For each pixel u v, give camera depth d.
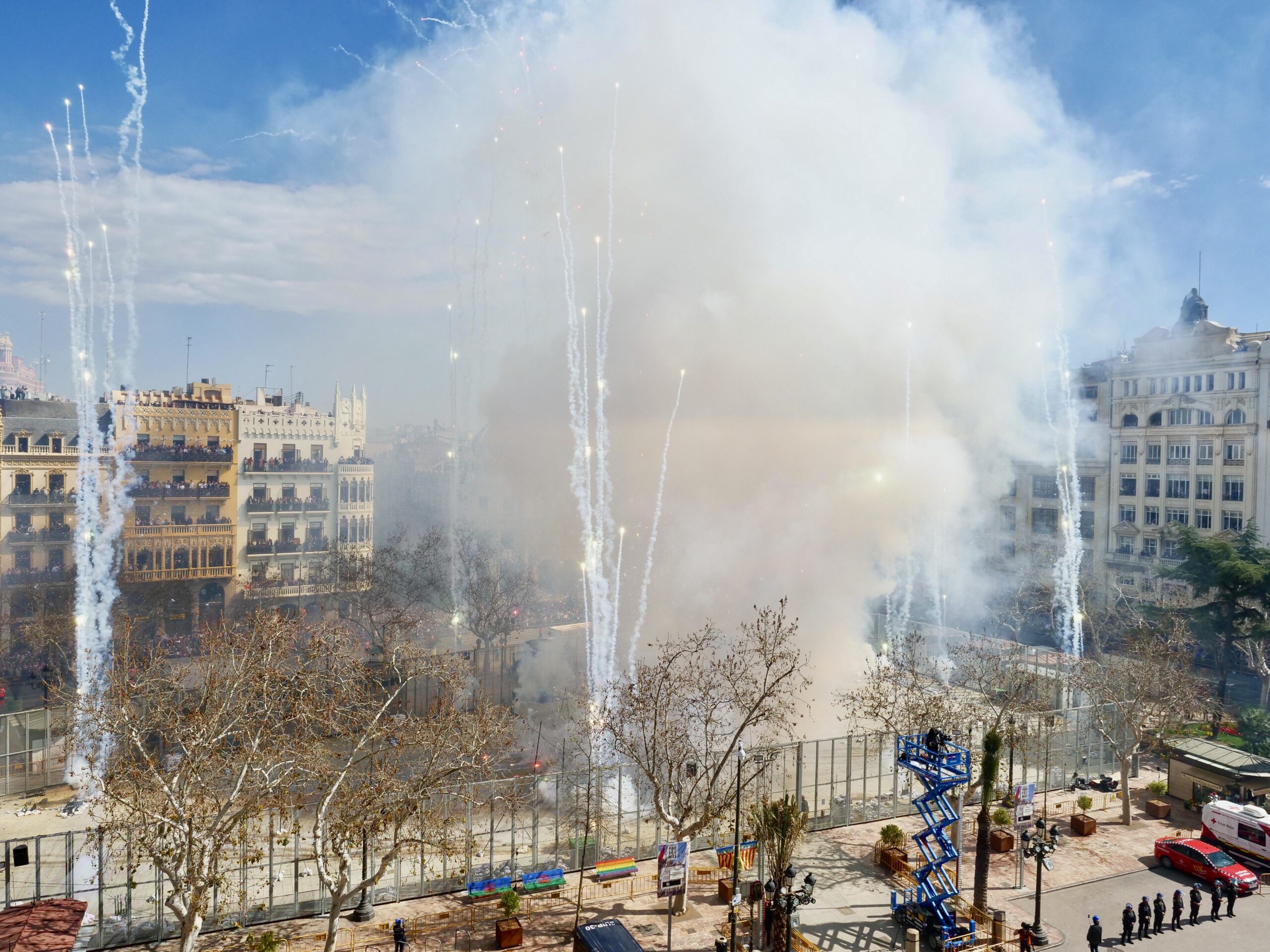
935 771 38.75
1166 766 60.75
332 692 44.78
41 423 84.00
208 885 31.05
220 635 45.78
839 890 41.59
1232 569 70.31
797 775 48.75
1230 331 93.12
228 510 94.62
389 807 33.91
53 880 39.69
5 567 81.31
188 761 32.97
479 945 35.75
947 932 35.66
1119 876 43.53
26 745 53.47
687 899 40.19
